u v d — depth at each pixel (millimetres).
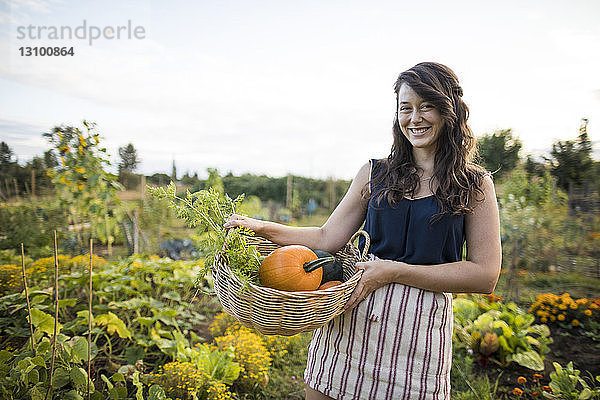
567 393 2701
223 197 1783
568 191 7707
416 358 1494
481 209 1519
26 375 1864
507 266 6656
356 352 1547
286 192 14625
